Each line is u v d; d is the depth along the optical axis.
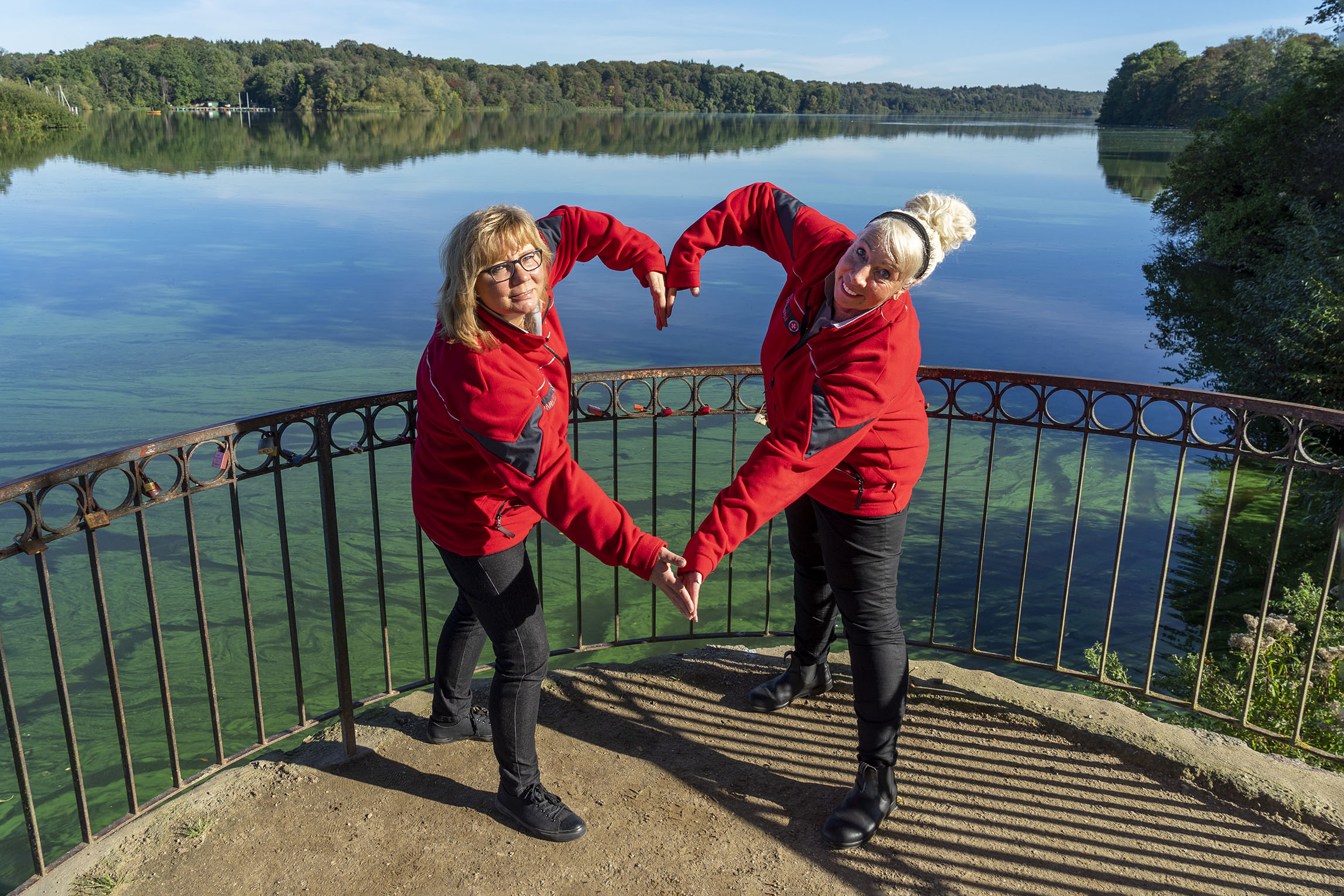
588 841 2.23
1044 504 11.45
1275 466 12.91
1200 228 31.34
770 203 2.38
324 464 2.33
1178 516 11.19
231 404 15.42
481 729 2.64
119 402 15.39
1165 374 18.56
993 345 21.30
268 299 24.38
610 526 1.82
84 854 2.15
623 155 84.62
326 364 18.11
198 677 7.10
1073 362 19.64
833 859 2.18
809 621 2.73
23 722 6.51
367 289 26.03
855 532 2.15
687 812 2.35
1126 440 14.19
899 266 1.78
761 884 2.10
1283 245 24.81
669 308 2.48
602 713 2.79
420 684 2.85
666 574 1.80
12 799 5.52
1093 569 9.66
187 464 2.09
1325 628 5.84
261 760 2.51
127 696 6.85
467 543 2.07
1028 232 41.66
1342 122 25.31
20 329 20.38
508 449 1.80
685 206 42.25
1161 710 5.19
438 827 2.27
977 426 14.50
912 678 2.92
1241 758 2.49
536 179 58.75
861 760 2.31
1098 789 2.43
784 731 2.71
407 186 54.69
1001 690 2.84
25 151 75.62
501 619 2.14
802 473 1.86
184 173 61.47
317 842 2.21
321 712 6.61
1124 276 30.56
